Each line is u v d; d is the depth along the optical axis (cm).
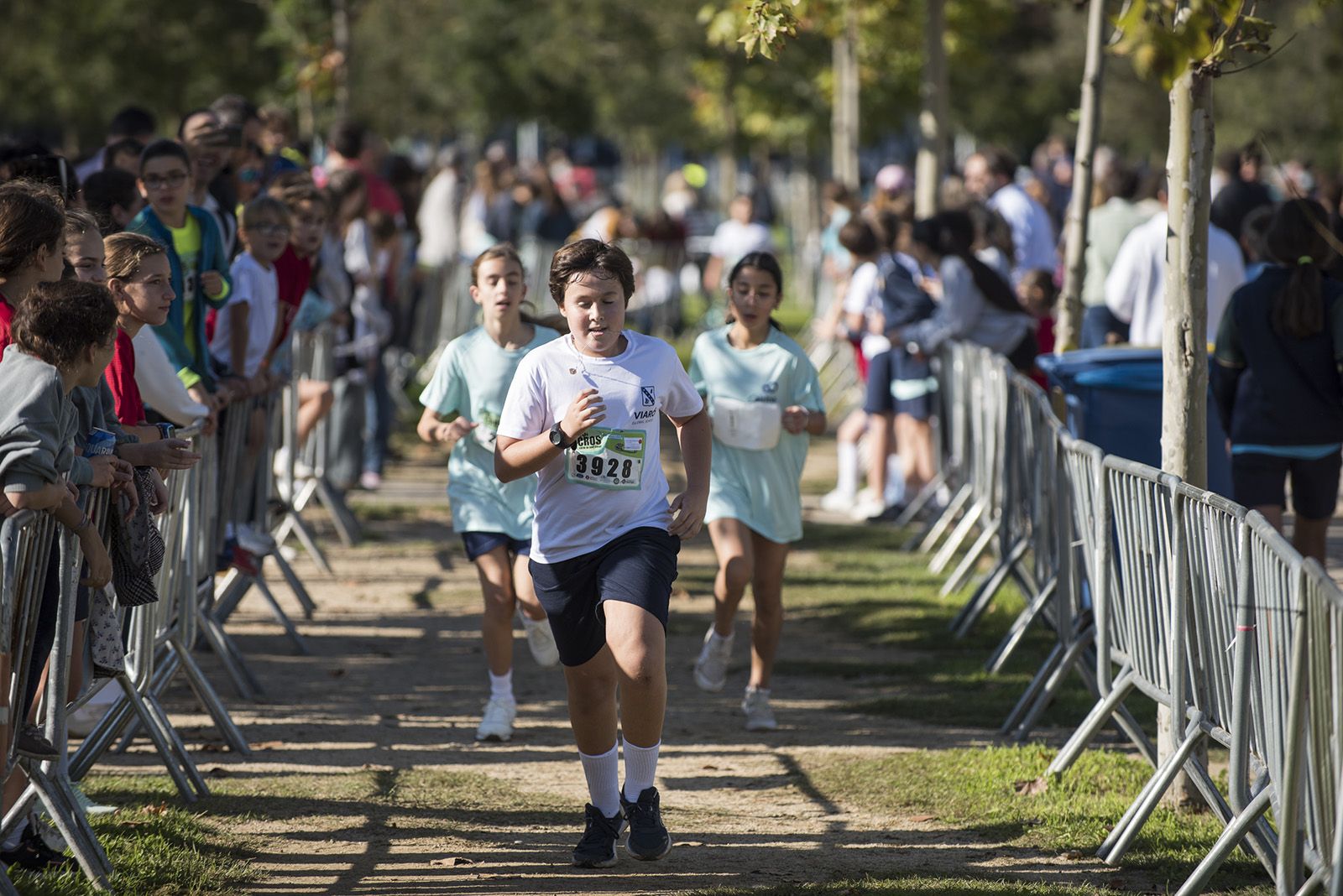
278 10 5788
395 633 3300
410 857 1930
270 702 2727
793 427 2519
